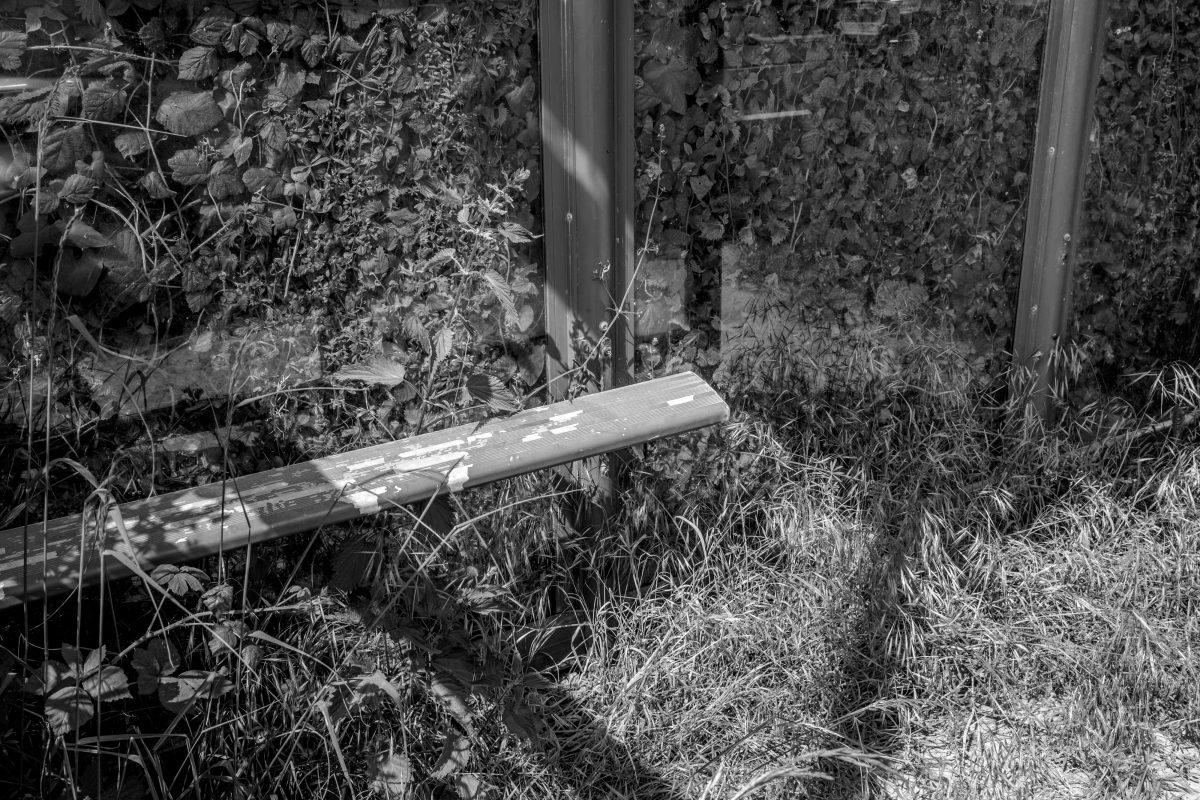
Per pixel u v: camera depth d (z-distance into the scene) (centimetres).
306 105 219
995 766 237
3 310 195
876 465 311
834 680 254
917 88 306
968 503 308
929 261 325
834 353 315
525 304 260
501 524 257
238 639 199
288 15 213
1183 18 348
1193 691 263
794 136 289
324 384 234
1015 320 349
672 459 289
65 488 207
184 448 220
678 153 272
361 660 210
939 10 303
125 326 208
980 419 346
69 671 176
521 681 219
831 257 306
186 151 207
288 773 210
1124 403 377
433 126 236
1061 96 327
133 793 188
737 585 274
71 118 194
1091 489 321
